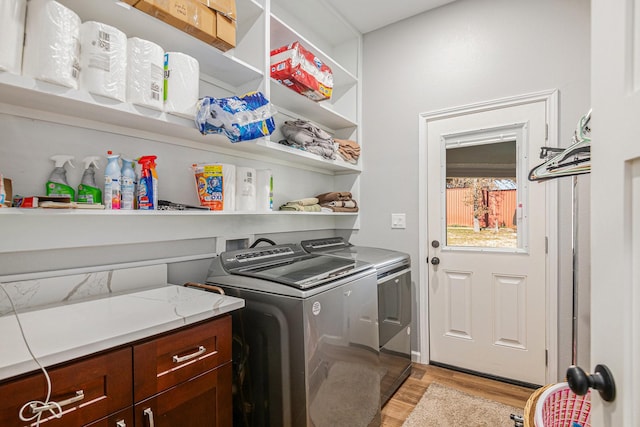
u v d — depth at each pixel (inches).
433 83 100.7
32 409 29.7
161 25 51.2
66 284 50.8
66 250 51.6
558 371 82.7
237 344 57.4
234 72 68.6
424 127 102.0
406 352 92.3
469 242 95.1
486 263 92.2
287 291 52.2
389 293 81.7
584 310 80.0
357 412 63.1
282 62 77.0
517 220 88.3
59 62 38.5
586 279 80.0
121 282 57.5
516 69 88.4
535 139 85.8
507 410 76.2
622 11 19.8
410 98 104.7
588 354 79.3
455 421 72.5
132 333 37.0
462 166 96.3
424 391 85.1
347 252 91.3
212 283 62.4
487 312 92.0
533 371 85.7
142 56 47.9
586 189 80.0
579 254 80.4
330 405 55.4
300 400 50.3
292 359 51.1
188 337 43.4
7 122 45.3
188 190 69.1
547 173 55.4
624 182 19.5
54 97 40.2
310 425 50.6
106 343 34.7
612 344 20.4
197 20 53.5
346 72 106.0
